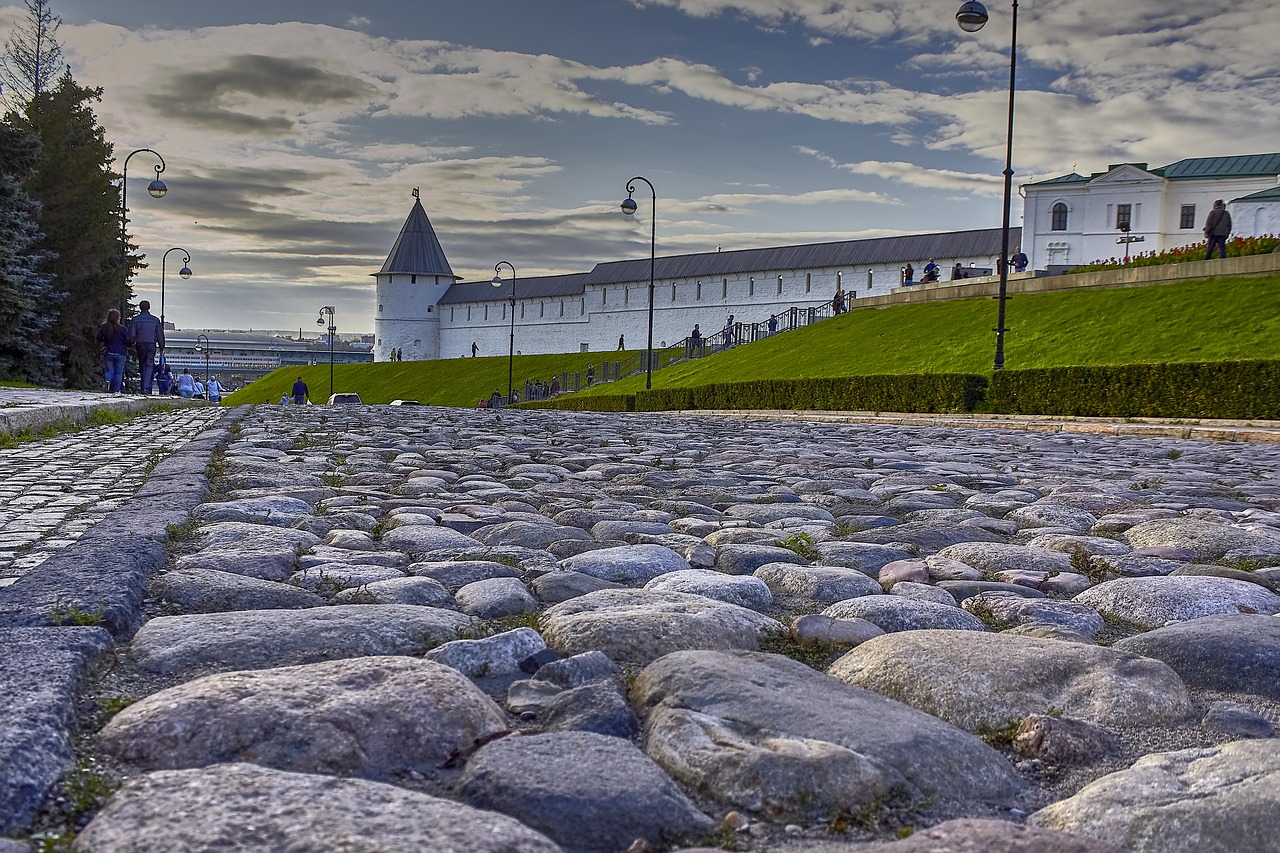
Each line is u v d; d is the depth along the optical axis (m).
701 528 5.58
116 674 2.67
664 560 4.49
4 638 2.71
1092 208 76.56
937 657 2.80
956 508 6.80
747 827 1.91
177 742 2.11
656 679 2.61
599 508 6.22
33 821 1.78
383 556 4.41
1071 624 3.58
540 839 1.69
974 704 2.57
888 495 7.63
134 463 8.50
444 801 1.81
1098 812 1.95
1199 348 25.94
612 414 26.38
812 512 6.35
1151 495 7.78
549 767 2.04
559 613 3.40
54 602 3.11
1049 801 2.13
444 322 116.88
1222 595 3.88
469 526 5.54
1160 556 4.81
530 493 7.08
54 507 5.75
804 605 3.85
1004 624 3.59
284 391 98.75
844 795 2.01
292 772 1.97
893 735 2.26
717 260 93.12
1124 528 5.86
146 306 25.94
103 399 17.53
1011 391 24.19
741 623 3.30
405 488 7.19
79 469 7.99
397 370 98.50
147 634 2.94
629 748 2.16
